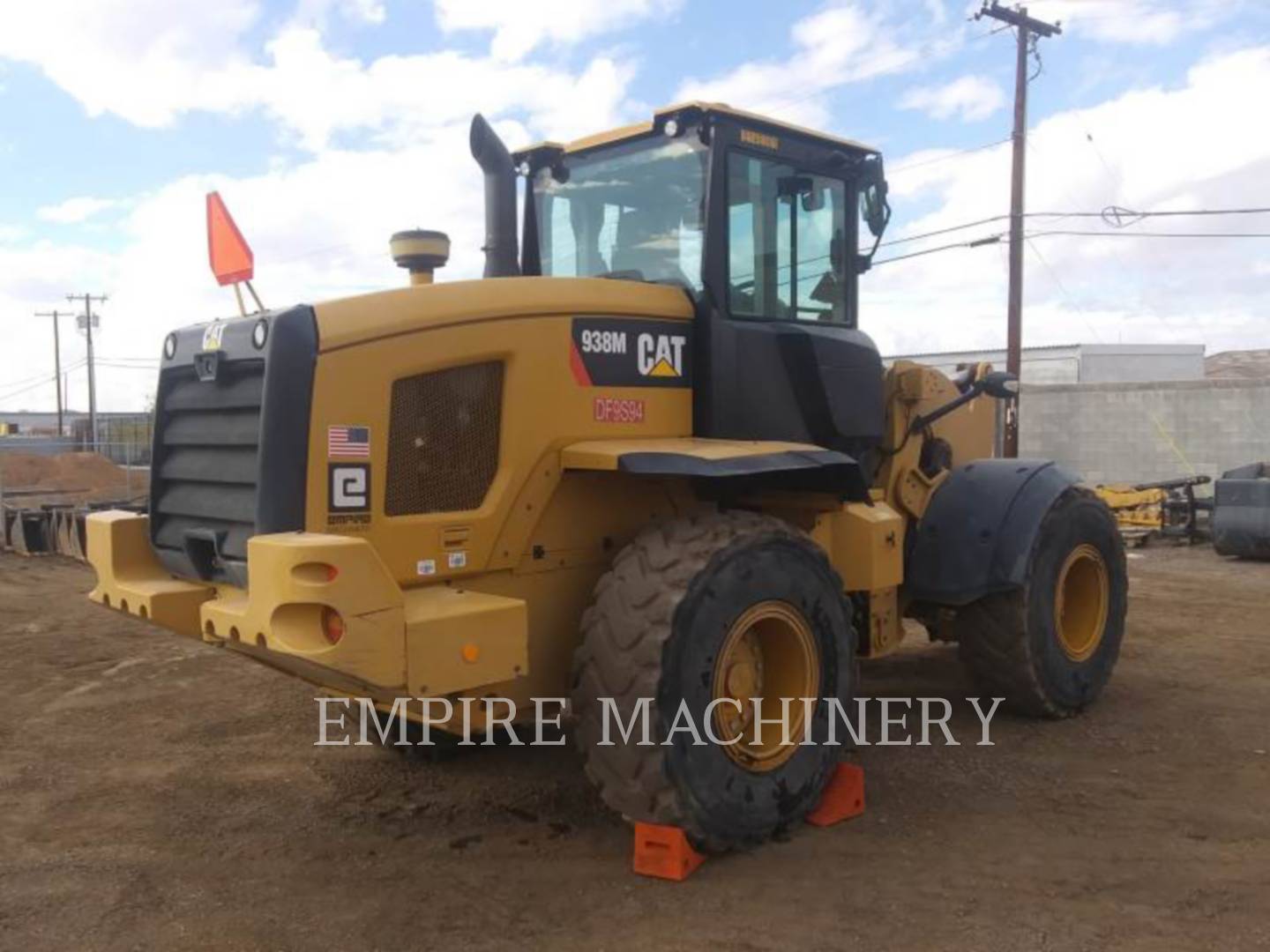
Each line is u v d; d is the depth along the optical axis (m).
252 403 3.76
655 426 4.55
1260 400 17.53
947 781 5.00
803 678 4.39
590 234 5.18
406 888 3.96
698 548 4.04
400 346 3.83
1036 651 5.74
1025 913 3.69
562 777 5.12
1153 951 3.42
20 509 16.08
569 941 3.55
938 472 6.10
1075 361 35.41
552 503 4.28
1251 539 12.71
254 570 3.38
